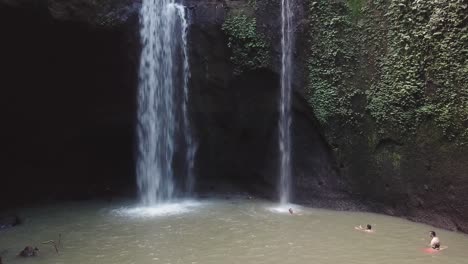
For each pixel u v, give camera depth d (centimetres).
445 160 1040
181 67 1414
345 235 996
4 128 1479
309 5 1283
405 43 1114
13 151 1528
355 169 1204
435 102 1058
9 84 1366
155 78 1429
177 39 1404
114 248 934
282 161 1348
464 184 1005
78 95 1459
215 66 1390
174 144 1473
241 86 1382
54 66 1366
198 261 860
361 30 1206
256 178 1422
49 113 1481
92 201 1352
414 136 1096
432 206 1062
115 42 1338
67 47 1319
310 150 1291
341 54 1233
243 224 1087
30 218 1170
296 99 1300
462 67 1016
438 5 1055
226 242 961
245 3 1352
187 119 1453
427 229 1031
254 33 1330
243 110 1407
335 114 1230
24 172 1514
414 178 1095
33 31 1252
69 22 1240
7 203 1323
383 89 1152
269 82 1352
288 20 1307
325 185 1257
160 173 1482
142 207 1276
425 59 1077
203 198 1377
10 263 859
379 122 1156
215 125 1457
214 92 1416
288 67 1310
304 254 891
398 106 1122
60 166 1563
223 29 1350
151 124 1476
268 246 934
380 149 1159
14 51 1292
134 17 1325
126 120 1534
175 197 1395
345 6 1237
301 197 1292
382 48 1162
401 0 1120
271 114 1370
